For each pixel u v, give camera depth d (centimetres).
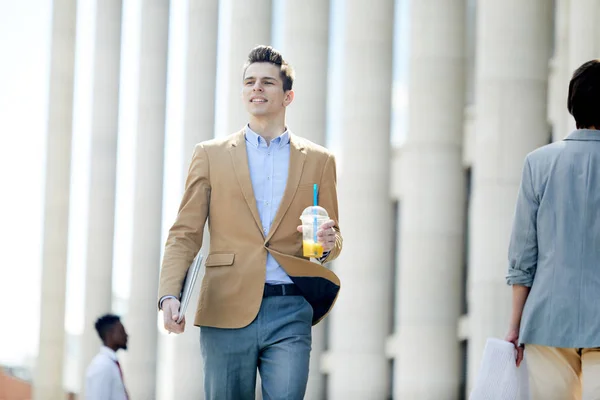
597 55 2839
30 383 5556
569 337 898
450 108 3416
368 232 3609
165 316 951
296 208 1010
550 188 926
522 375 941
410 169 3444
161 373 5919
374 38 3634
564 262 910
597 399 891
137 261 4919
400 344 3403
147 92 5019
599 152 923
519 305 948
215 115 4475
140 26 5066
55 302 5391
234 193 1004
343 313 3625
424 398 3316
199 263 950
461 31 3453
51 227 5428
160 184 5009
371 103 3619
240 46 3969
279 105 1033
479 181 2902
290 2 3800
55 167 5453
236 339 980
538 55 2872
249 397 1001
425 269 3362
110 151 5341
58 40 5456
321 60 3778
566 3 4041
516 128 2856
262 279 980
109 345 1788
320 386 3894
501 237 2861
